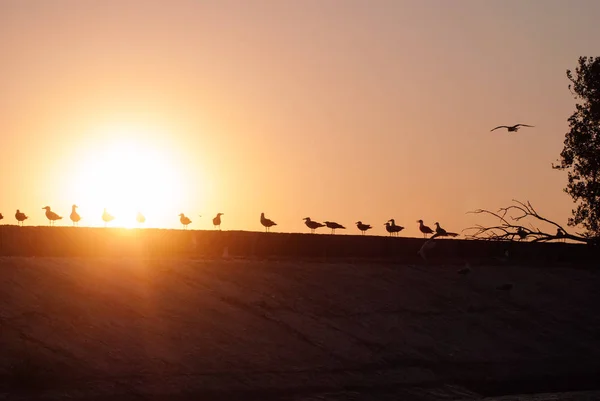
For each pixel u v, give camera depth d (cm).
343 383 4541
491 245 6944
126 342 4400
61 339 4284
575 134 7344
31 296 4603
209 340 4619
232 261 5666
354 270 6034
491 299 6206
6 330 4250
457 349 5331
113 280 4988
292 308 5253
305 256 6200
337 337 5041
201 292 5131
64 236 5444
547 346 5709
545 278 6769
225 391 4200
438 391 4734
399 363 4931
